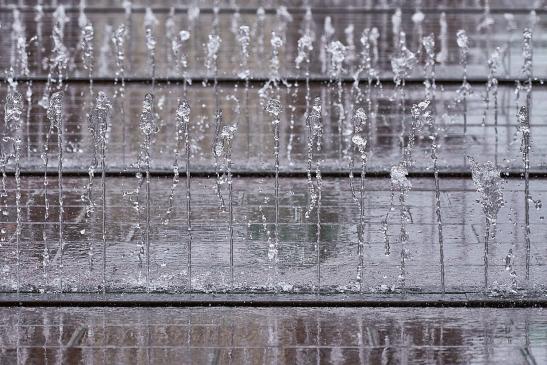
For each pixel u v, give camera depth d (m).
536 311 7.66
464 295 7.86
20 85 14.95
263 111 13.55
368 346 6.98
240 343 7.02
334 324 7.37
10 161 11.34
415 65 16.34
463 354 6.85
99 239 9.05
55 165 11.21
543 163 11.38
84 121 12.98
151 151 11.76
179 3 23.44
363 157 8.74
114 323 7.39
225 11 22.20
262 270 8.35
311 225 9.45
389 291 7.95
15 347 6.96
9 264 8.46
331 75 15.28
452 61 16.56
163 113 13.44
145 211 9.83
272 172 11.06
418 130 12.72
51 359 6.76
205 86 14.97
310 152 9.51
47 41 18.23
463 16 21.69
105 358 6.77
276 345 6.99
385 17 21.44
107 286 8.02
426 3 23.67
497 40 18.55
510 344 7.03
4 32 19.16
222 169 11.14
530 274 8.30
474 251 8.81
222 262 8.53
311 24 20.33
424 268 8.41
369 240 9.05
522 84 15.09
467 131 12.69
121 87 14.91
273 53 17.08
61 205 9.02
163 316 7.52
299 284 8.07
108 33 19.31
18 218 8.97
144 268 8.39
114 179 10.91
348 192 10.48
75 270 8.34
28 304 7.74
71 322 7.41
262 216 9.69
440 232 8.72
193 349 6.92
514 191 10.53
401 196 9.34
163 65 16.25
